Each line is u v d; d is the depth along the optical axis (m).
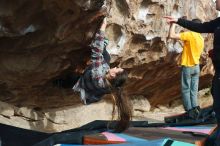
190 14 9.20
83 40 6.75
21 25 6.07
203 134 6.34
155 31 8.12
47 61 7.02
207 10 10.05
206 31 5.58
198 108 8.26
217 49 5.17
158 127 7.23
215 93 5.18
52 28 6.36
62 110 8.77
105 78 6.20
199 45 8.84
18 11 5.86
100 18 6.41
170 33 8.49
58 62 7.09
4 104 7.76
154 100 10.82
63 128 8.70
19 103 7.98
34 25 6.21
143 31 7.88
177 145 5.30
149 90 10.25
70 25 6.32
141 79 9.22
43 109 8.50
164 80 10.01
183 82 8.91
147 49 8.32
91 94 6.59
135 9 7.58
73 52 7.05
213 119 7.65
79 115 8.99
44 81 7.50
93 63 6.45
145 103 10.52
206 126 7.29
